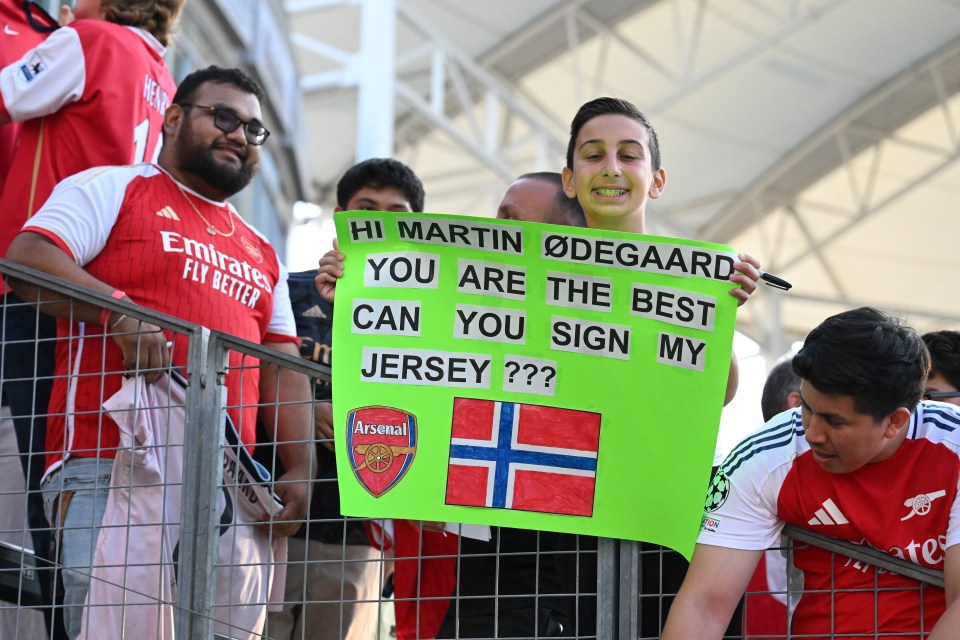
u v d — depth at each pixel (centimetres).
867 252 2452
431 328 369
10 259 410
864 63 2016
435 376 366
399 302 371
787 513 352
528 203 445
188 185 446
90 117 465
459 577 386
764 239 2425
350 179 530
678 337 366
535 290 370
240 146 447
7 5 477
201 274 430
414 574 410
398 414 364
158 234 427
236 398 431
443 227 373
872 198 2330
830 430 336
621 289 369
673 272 368
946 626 322
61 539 402
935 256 2452
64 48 462
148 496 393
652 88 2052
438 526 402
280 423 448
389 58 1525
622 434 361
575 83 2041
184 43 997
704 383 363
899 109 2136
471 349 367
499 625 402
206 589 371
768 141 2172
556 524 357
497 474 360
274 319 460
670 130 2152
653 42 1973
